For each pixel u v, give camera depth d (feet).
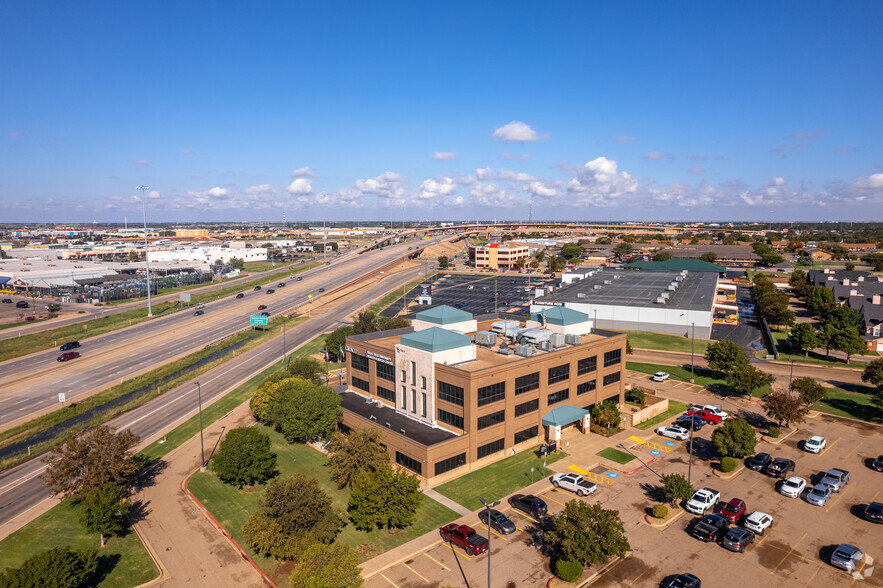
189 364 388.16
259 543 147.74
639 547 151.74
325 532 151.74
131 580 143.64
